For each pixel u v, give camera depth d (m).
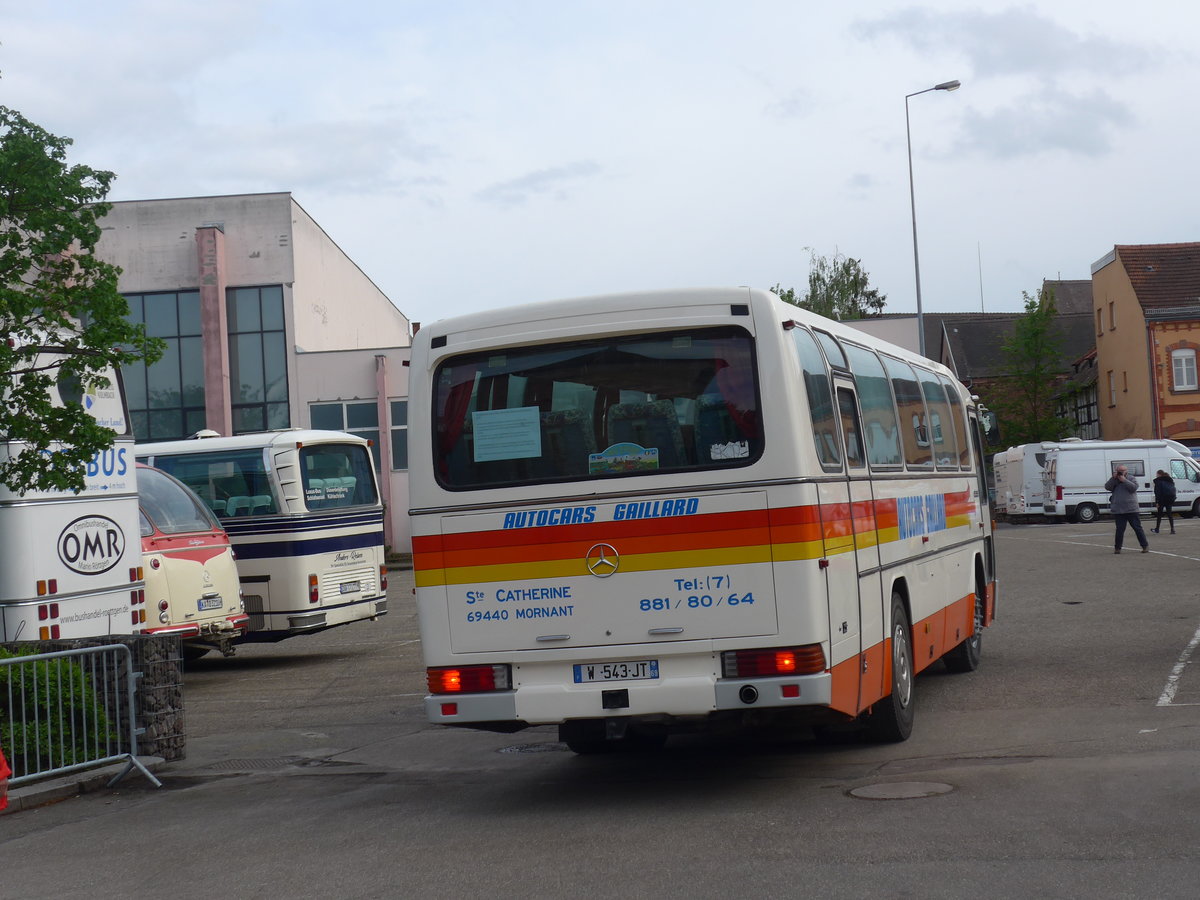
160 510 16.67
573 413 8.29
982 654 14.48
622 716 8.06
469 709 8.25
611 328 8.23
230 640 17.44
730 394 8.03
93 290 11.60
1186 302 59.81
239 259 45.34
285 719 13.50
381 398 44.66
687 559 8.00
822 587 7.95
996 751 9.02
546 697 8.14
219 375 44.50
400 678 16.27
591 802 8.36
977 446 14.62
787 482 7.88
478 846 7.27
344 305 52.72
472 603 8.34
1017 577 24.14
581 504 8.16
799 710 8.16
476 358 8.50
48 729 10.09
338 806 8.87
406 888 6.41
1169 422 59.00
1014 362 64.31
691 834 7.17
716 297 8.10
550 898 6.02
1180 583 20.95
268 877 6.88
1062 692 11.48
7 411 11.61
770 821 7.36
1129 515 28.44
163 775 10.60
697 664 7.99
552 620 8.19
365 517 20.45
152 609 16.00
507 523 8.29
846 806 7.61
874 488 9.49
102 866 7.50
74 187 11.45
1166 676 11.91
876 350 10.53
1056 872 5.91
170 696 11.10
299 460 19.31
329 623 19.48
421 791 9.24
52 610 13.66
